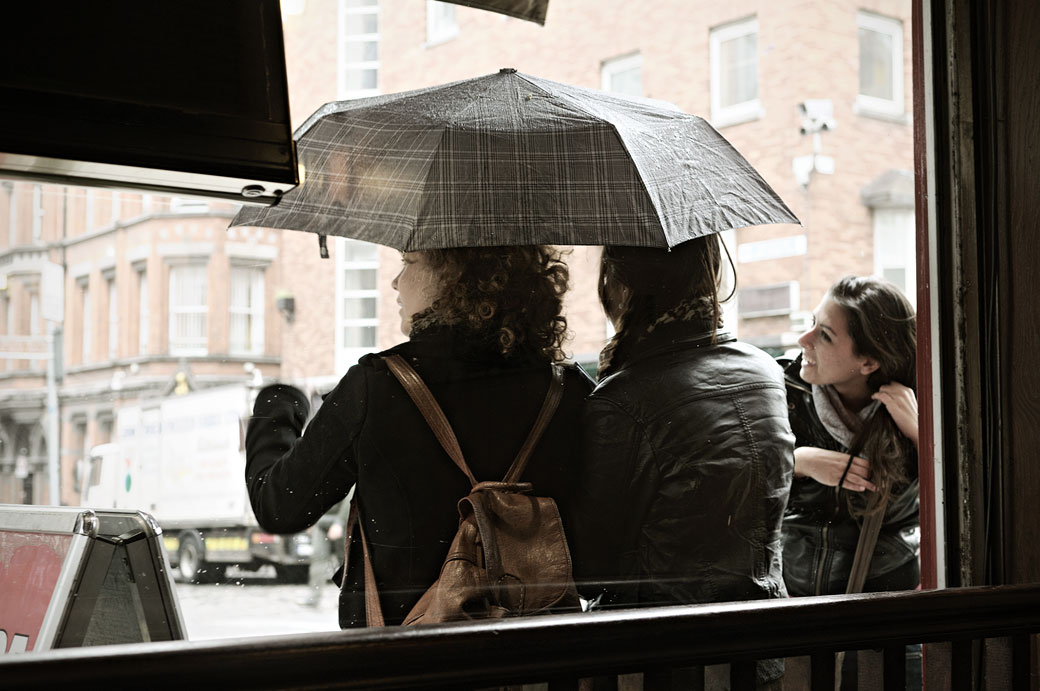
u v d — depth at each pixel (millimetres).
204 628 1591
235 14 1312
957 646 1589
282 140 1321
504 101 1847
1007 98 2225
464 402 1679
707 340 1969
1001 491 2193
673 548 1814
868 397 2375
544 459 1714
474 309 1737
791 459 1971
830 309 2385
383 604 1583
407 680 1135
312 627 1653
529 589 1568
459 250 1749
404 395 1642
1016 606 1598
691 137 1989
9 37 1167
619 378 1854
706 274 1990
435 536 1611
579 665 1235
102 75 1212
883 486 2352
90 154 1199
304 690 1079
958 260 2225
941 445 2232
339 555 1688
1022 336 2223
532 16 1771
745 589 1858
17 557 1446
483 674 1179
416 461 1625
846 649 1457
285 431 1713
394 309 1828
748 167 2027
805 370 2363
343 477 1641
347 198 1723
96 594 1382
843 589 2318
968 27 2223
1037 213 2236
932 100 2240
